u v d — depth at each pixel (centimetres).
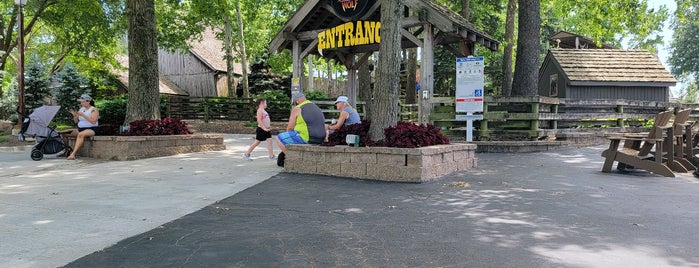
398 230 463
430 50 1384
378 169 790
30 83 2911
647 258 371
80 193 670
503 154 1268
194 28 3092
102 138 1112
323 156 845
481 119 1320
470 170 929
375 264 362
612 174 869
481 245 410
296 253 391
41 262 372
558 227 471
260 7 3156
